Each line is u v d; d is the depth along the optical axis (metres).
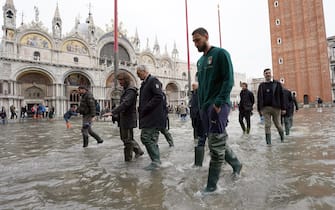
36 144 8.59
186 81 62.78
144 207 2.82
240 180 3.64
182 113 22.95
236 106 67.56
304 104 44.62
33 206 2.99
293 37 47.53
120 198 3.13
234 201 2.87
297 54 47.00
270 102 6.66
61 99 38.97
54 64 38.09
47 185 3.77
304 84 46.25
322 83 44.03
